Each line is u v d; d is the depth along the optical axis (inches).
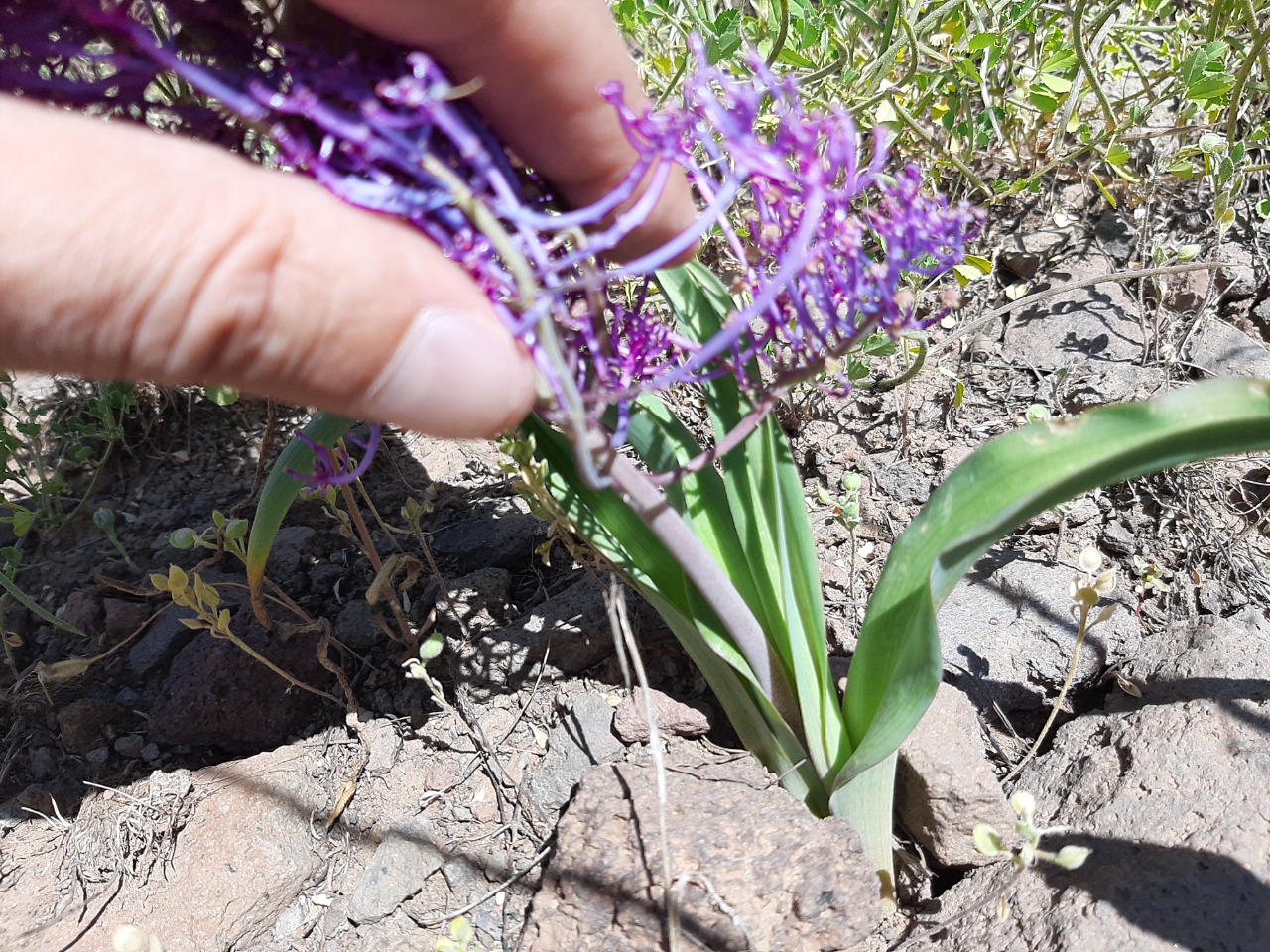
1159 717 5.8
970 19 9.1
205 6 3.4
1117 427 3.9
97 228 3.3
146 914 6.1
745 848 5.2
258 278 3.5
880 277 3.8
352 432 8.9
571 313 3.9
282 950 6.0
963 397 8.5
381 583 6.6
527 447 4.7
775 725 5.4
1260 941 4.7
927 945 5.4
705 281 5.5
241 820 6.4
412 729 6.8
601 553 5.4
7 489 9.2
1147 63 10.6
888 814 5.5
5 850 6.6
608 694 6.8
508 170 3.7
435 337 3.6
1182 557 7.2
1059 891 5.2
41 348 3.6
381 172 3.5
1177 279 8.8
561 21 4.2
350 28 3.8
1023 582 7.1
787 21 7.2
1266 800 5.2
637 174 3.4
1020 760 6.4
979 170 10.0
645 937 5.0
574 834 5.4
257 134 3.9
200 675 7.1
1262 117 9.5
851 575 7.0
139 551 8.5
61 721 7.1
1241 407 3.7
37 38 3.3
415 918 6.0
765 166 3.3
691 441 5.6
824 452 8.3
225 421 9.7
